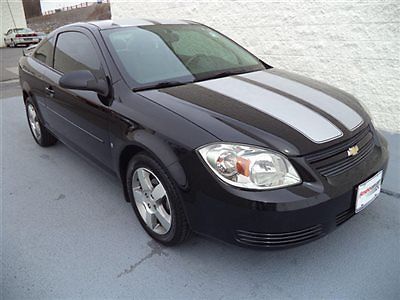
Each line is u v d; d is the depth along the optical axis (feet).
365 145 7.03
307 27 14.67
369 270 6.75
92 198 9.57
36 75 11.51
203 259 7.16
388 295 6.16
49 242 7.83
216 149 5.93
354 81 13.94
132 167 7.59
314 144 6.11
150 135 6.73
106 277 6.79
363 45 13.32
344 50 13.87
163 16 21.12
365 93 13.78
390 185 9.57
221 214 5.94
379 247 7.33
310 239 6.04
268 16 15.84
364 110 7.88
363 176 6.44
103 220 8.56
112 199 9.50
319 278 6.61
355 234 7.73
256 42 16.70
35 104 12.16
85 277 6.81
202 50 9.58
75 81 7.73
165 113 6.77
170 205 6.75
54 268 7.06
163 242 7.45
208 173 5.92
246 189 5.70
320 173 6.02
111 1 24.57
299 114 6.73
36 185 10.38
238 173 5.77
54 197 9.69
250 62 9.90
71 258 7.32
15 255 7.46
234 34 17.52
